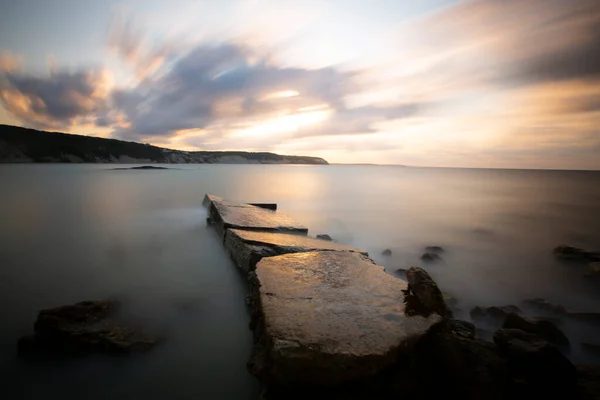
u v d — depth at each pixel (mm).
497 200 29047
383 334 3201
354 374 2785
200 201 19359
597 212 22828
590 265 10703
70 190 23547
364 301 3963
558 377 3652
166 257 8180
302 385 2777
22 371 3766
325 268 5262
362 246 12641
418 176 79062
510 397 3482
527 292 9141
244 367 3988
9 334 4496
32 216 13180
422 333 3270
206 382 3721
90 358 3967
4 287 6098
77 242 9406
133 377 3760
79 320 4480
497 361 3652
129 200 19219
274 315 3537
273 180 42875
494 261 11781
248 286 5996
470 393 3170
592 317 7191
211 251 8750
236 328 4844
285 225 10078
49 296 5750
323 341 3018
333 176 62062
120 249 8820
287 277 4809
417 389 2994
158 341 4422
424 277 4164
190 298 5785
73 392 3523
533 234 16109
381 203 24109
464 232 16016
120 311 5219
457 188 41781
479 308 7320
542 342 3930
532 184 53719
